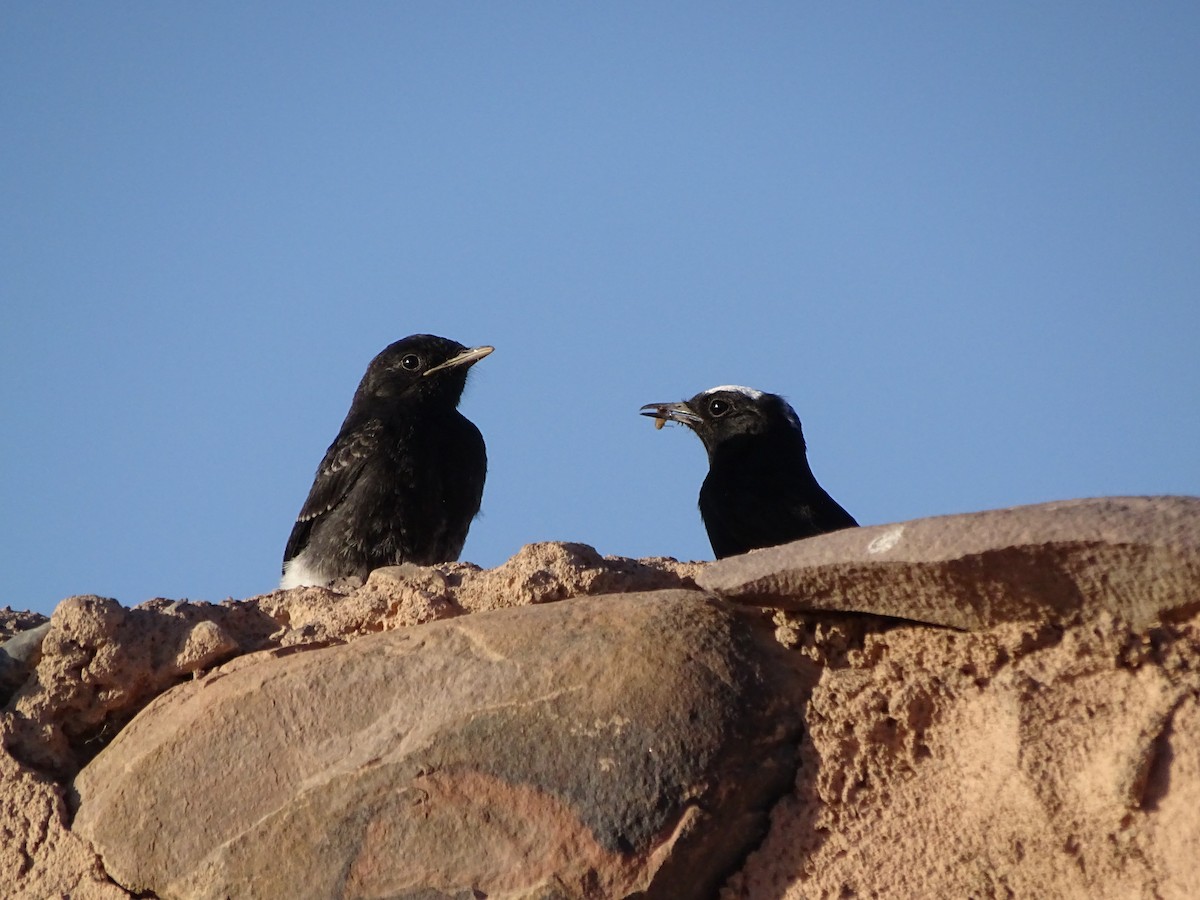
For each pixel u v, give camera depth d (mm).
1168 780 10375
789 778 11031
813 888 10781
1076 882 10406
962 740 10992
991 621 10953
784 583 11102
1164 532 10055
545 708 11008
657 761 10789
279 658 11938
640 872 10562
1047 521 10320
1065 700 10758
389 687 11352
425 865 10656
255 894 10750
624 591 12039
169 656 12258
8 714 12070
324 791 10984
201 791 11219
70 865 11273
